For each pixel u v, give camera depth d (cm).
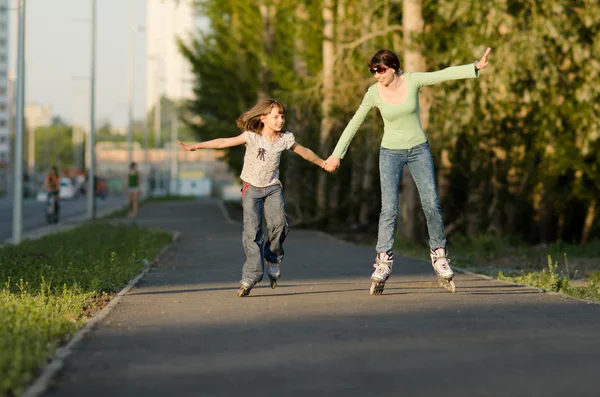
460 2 4631
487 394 1252
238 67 9094
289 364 1457
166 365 1451
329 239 6075
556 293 2517
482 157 6228
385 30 5641
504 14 4619
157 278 3122
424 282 2888
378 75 2448
